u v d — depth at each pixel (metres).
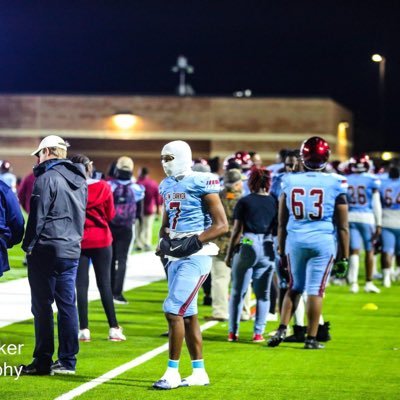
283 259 12.95
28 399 9.50
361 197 20.08
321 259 12.50
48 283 10.54
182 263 10.09
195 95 65.81
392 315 16.56
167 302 10.06
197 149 66.69
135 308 16.80
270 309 15.55
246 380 10.71
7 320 14.52
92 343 13.05
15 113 66.12
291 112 65.00
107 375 10.80
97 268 13.20
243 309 15.66
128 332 14.10
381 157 57.00
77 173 10.72
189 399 9.66
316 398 9.88
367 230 20.11
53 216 10.45
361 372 11.34
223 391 10.09
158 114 66.12
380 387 10.48
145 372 11.04
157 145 67.19
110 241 13.16
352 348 13.06
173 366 10.17
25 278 20.08
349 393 10.14
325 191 12.38
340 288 21.03
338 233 12.68
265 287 13.48
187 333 10.34
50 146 10.67
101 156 67.88
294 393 10.09
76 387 10.09
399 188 21.20
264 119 65.31
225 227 10.05
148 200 29.44
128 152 67.50
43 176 10.42
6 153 66.25
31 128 66.06
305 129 64.88
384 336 14.17
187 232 10.12
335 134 67.00
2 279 19.83
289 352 12.65
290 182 12.51
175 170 10.22
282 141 65.12
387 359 12.23
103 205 12.98
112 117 66.06
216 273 15.48
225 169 16.66
